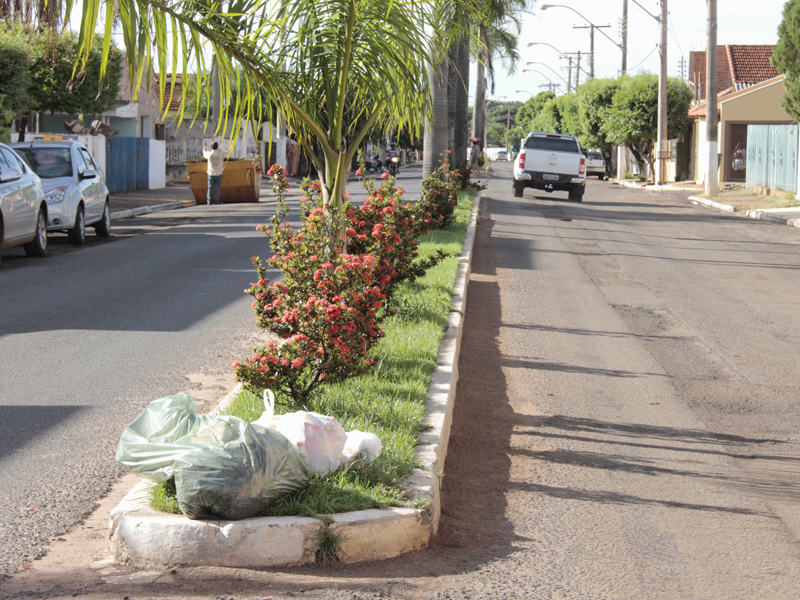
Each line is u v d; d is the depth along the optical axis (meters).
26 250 14.00
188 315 9.54
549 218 23.56
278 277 12.29
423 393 6.02
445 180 21.31
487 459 5.75
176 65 5.38
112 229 19.31
